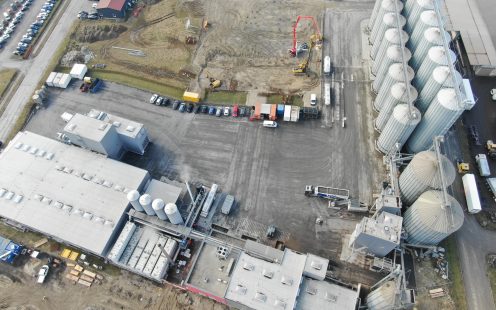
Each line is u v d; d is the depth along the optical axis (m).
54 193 97.38
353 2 145.00
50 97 124.56
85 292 89.50
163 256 89.31
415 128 100.50
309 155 108.38
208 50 134.12
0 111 121.69
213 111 118.00
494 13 134.75
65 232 91.94
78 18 146.75
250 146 111.06
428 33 103.38
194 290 87.44
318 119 115.44
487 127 110.88
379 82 114.75
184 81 126.56
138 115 119.00
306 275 83.00
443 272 88.44
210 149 111.12
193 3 150.00
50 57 135.50
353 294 80.88
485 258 90.31
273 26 140.12
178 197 97.19
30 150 104.69
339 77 124.19
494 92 115.56
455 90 89.62
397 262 89.62
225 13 145.62
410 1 117.75
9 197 96.69
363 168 104.94
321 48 131.62
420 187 88.50
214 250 90.88
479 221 95.25
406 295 73.25
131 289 89.38
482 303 85.00
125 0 146.25
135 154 111.06
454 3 137.75
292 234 95.38
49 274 92.06
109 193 96.81
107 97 123.81
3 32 143.62
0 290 90.31
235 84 124.88
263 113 114.50
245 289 79.12
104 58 134.38
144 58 133.50
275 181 104.12
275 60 130.25
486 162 102.31
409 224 87.62
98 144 100.12
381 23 119.50
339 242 93.69
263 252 87.75
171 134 114.62
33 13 149.25
